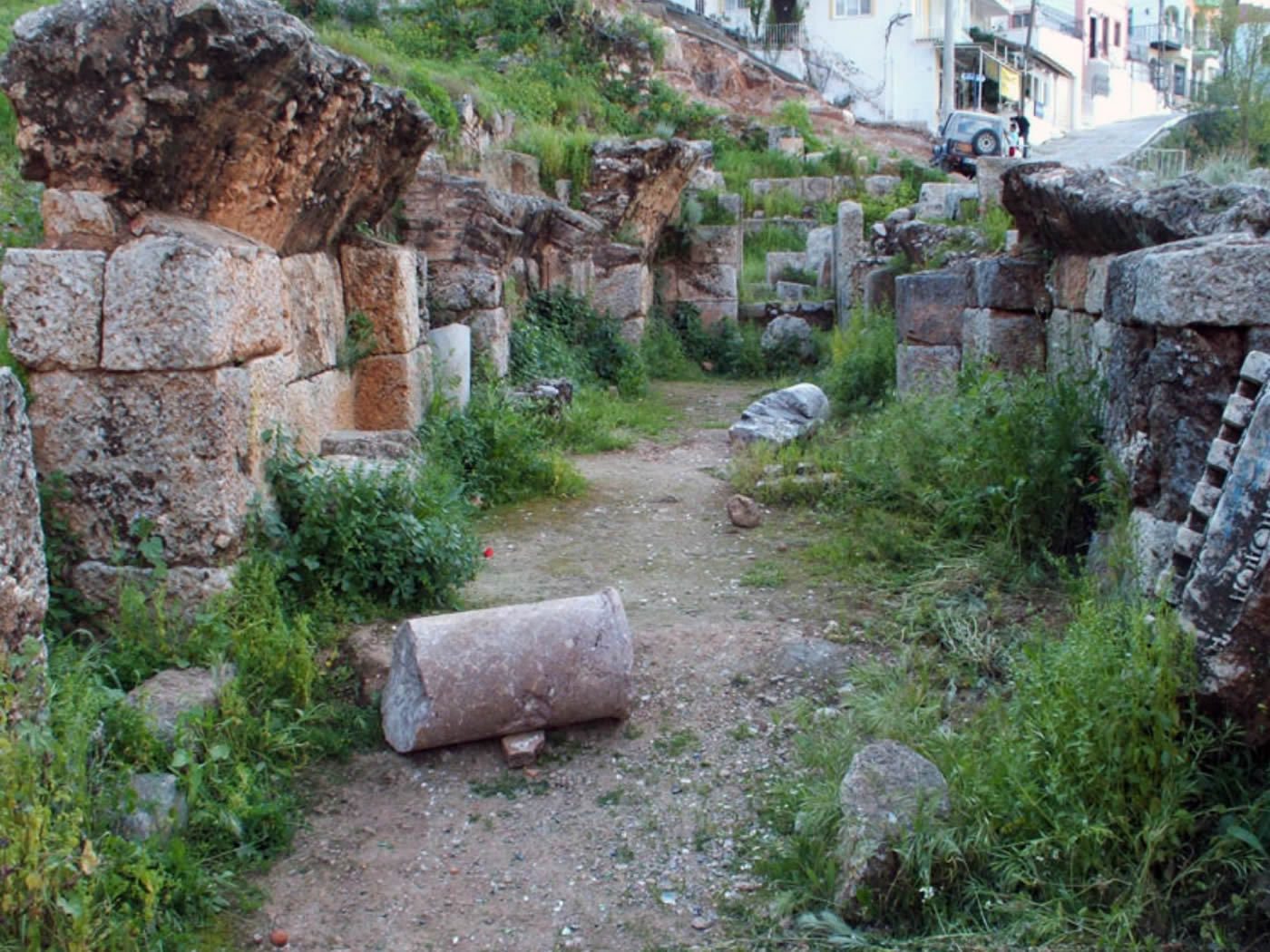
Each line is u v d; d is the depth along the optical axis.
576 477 8.55
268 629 4.80
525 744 4.41
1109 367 5.23
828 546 6.63
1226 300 4.30
